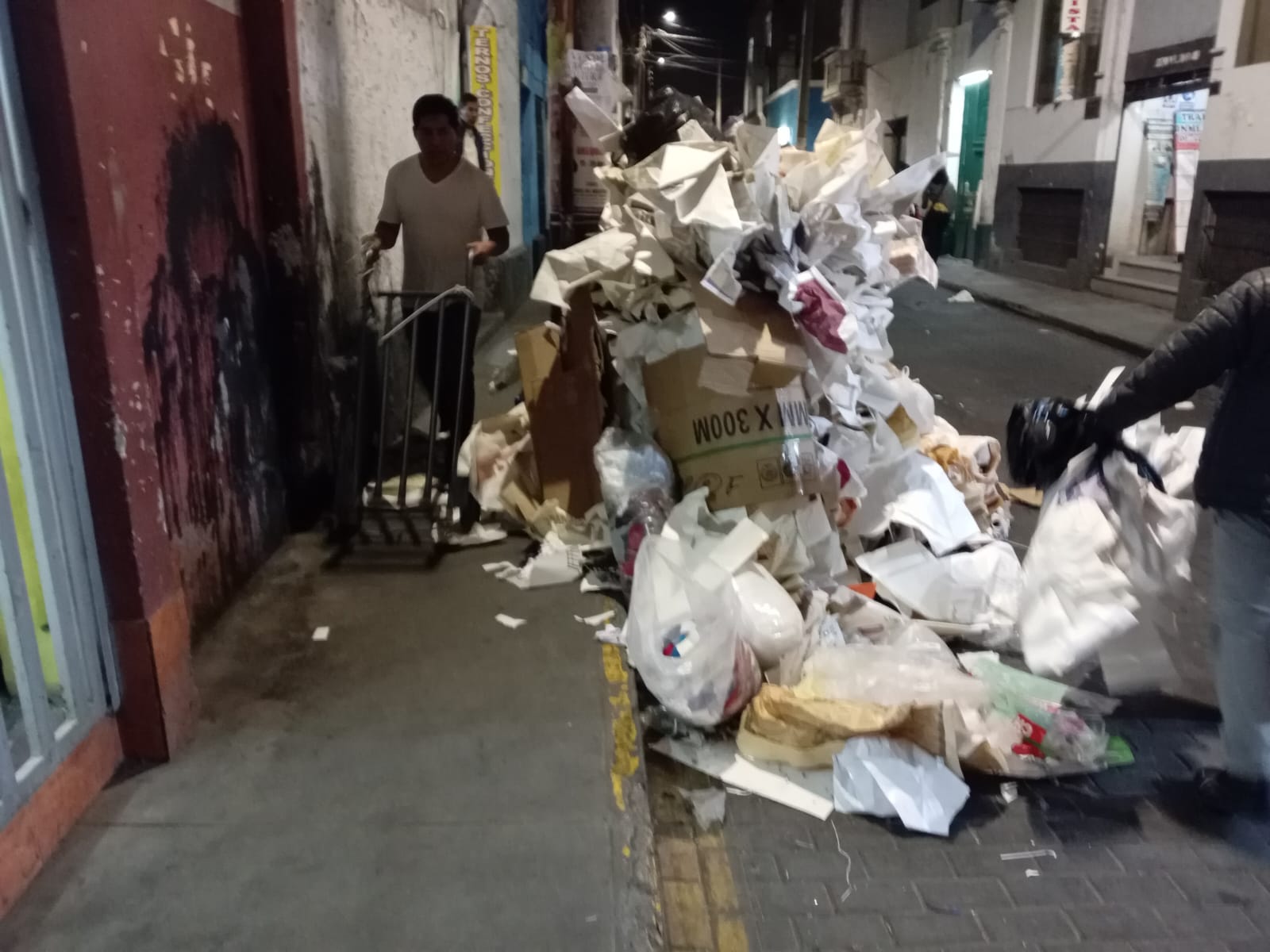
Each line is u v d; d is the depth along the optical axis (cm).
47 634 275
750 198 373
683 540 363
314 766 293
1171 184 1412
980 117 1920
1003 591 394
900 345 1087
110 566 277
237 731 310
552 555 426
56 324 253
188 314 352
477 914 237
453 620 386
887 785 290
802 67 2855
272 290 447
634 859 256
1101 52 1412
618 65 2180
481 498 472
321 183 490
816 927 250
